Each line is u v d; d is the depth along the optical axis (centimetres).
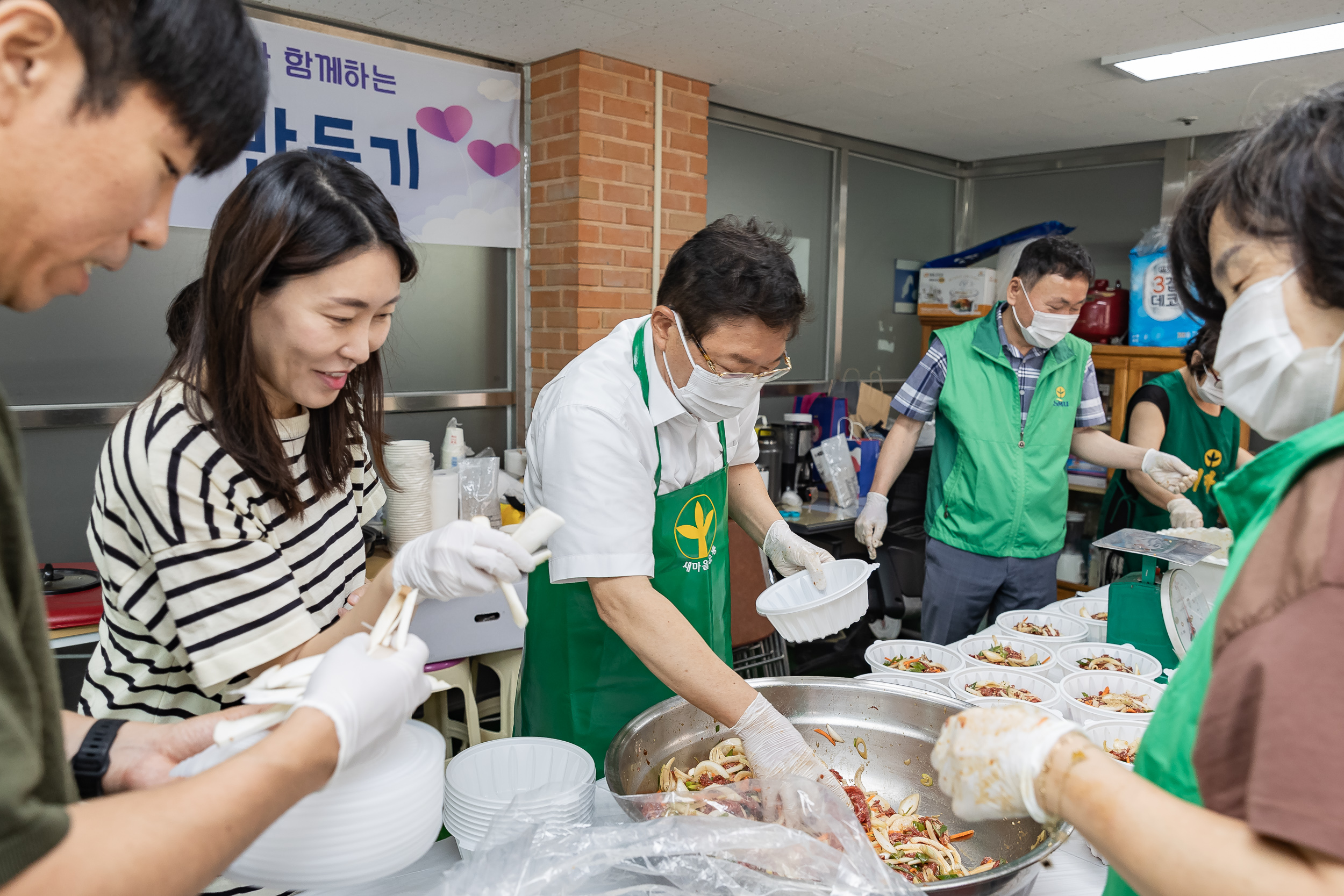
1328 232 56
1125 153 441
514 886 80
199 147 58
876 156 451
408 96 298
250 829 56
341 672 69
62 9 48
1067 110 376
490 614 232
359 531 126
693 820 87
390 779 77
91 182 52
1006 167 488
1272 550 55
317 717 64
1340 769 46
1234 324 63
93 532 103
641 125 326
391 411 313
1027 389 253
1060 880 106
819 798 93
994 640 186
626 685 145
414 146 303
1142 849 54
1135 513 268
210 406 99
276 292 95
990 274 430
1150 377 372
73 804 53
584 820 99
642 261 334
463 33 289
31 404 242
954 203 505
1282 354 60
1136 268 374
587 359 140
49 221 52
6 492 50
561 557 126
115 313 253
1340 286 56
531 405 345
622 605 123
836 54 307
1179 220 70
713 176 386
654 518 142
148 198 56
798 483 371
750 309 121
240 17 58
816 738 130
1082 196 462
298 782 61
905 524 390
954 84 342
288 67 272
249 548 97
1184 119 384
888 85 345
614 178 321
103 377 253
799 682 132
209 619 94
